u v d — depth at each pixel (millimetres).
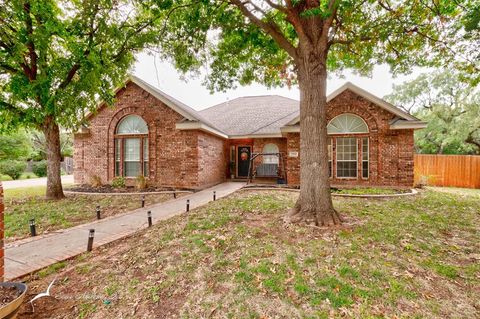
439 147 22750
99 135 12805
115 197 9734
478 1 5512
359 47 7098
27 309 2816
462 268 3426
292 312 2576
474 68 6793
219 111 20516
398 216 5961
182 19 7090
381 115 11047
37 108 8047
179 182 11695
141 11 8266
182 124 11352
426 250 3977
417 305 2656
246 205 7164
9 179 20062
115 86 9734
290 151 12062
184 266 3584
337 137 11719
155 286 3154
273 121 16016
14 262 3975
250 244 4180
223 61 8258
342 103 11562
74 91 8406
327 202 5215
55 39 8328
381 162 11047
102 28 7852
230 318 2543
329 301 2721
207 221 5617
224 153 15609
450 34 6445
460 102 20672
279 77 8680
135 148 12500
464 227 5168
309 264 3486
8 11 6656
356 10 6609
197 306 2754
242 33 7191
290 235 4535
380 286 2982
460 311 2576
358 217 5789
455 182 14219
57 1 7543
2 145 18453
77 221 6418
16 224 6074
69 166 28891
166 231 5117
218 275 3309
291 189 10742
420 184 12664
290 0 5121
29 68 8320
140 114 12258
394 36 6648
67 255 4238
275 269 3373
